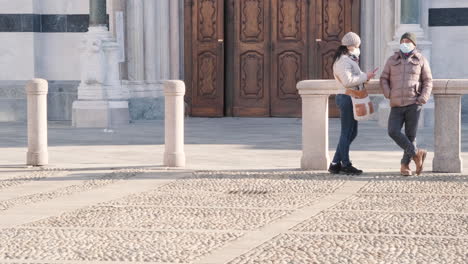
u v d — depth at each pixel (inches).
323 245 361.7
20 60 1052.5
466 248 354.0
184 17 1101.7
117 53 1003.3
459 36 1003.3
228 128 943.7
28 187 534.6
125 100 1011.9
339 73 561.6
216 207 454.9
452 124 581.9
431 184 531.8
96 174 589.3
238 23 1089.4
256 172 590.9
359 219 418.3
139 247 361.1
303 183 538.9
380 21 1018.1
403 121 566.6
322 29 1066.1
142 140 821.9
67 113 1063.6
